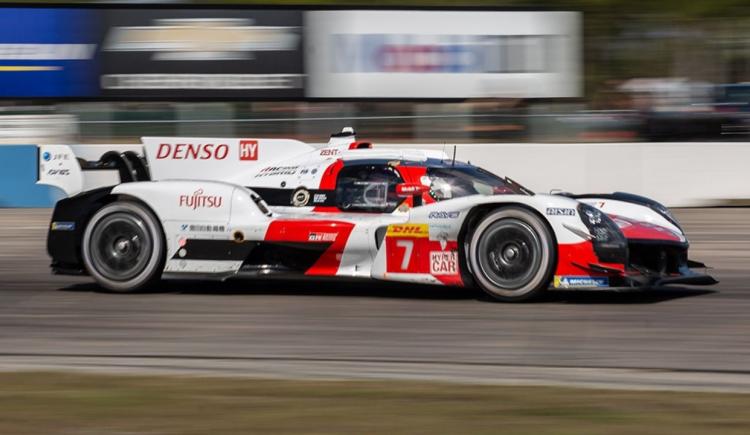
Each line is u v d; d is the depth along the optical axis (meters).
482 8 57.03
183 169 29.73
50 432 14.91
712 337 21.84
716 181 52.75
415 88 57.12
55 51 55.88
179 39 56.31
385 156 28.42
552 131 53.94
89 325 23.66
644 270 26.44
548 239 25.14
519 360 19.86
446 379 18.30
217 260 27.28
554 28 57.16
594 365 19.39
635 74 61.09
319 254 26.97
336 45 56.59
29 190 52.50
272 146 29.53
